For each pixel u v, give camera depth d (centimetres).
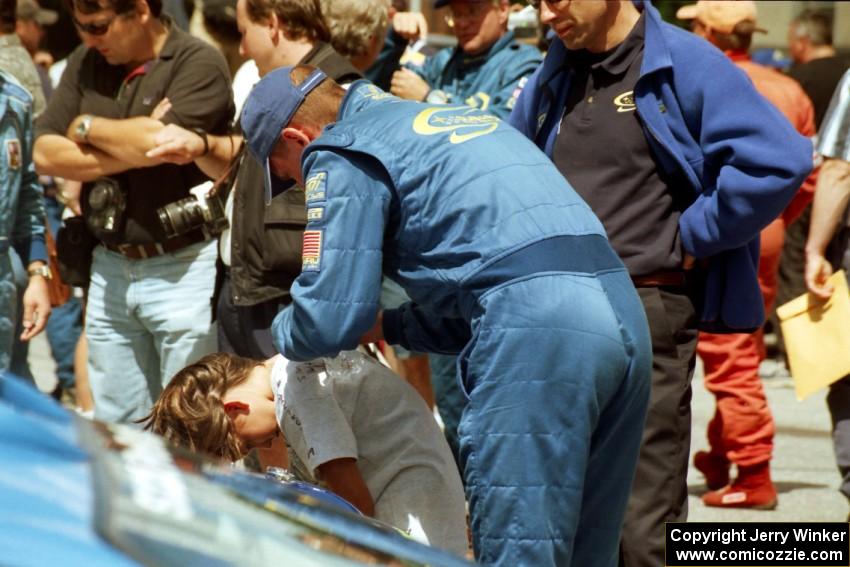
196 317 1227
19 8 1991
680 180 970
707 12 1689
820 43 2198
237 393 849
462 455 752
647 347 766
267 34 1101
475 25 1450
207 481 377
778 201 930
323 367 846
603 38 971
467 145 763
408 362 1557
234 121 1252
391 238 780
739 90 947
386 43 1559
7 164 1141
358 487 823
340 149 769
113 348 1262
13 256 1203
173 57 1223
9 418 313
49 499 293
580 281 739
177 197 1223
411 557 429
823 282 1206
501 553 731
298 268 1096
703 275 987
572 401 724
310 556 360
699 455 1566
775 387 2298
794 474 1670
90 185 1238
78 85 1255
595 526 802
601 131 976
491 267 735
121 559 282
